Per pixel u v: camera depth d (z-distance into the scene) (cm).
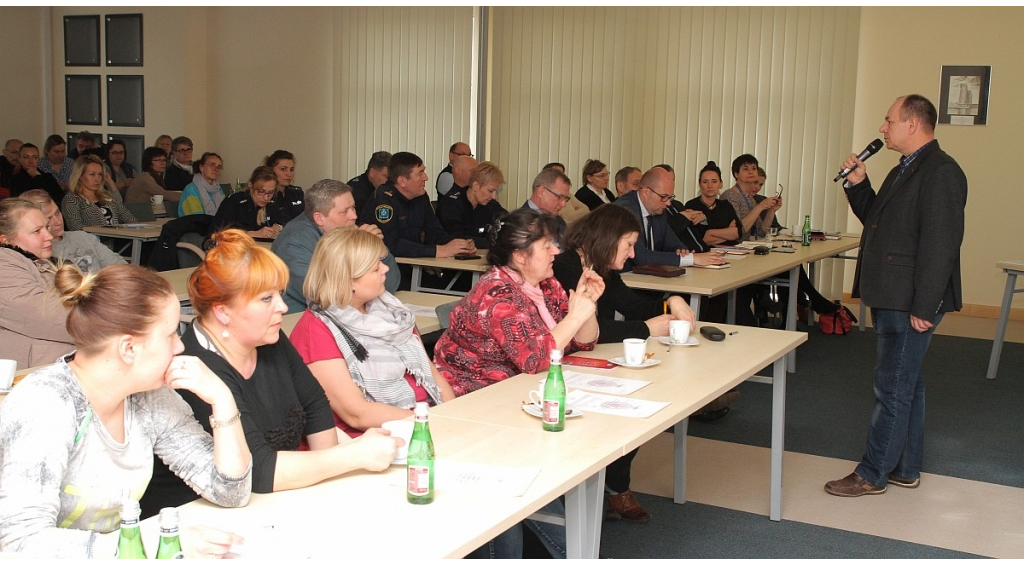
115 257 466
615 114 848
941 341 673
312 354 254
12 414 156
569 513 219
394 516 170
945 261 336
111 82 1031
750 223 663
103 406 164
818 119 787
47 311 317
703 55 813
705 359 304
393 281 437
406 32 924
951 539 327
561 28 858
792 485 379
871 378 560
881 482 368
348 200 397
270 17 988
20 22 1027
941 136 773
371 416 253
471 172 611
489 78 891
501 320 283
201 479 175
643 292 473
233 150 1025
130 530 142
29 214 331
